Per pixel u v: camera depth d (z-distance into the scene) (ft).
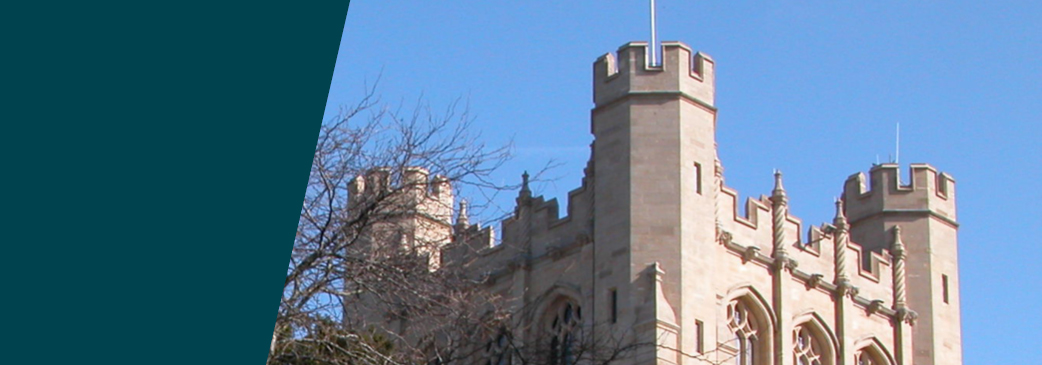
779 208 173.17
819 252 177.17
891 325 182.80
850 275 179.63
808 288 173.78
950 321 186.09
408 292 67.31
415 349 70.54
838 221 181.47
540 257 166.40
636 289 156.66
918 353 182.80
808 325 173.27
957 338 186.19
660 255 158.40
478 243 153.17
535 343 90.99
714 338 159.43
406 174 66.39
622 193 161.89
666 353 153.38
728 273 164.96
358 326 69.05
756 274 168.25
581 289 161.07
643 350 152.76
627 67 167.22
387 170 66.03
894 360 181.37
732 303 164.66
